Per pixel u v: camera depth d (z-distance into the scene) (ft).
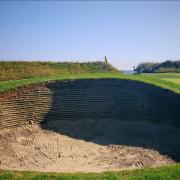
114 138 59.31
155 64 188.96
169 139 57.31
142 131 61.72
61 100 65.10
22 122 61.31
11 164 45.06
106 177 33.30
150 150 52.60
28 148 52.65
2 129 58.29
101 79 66.64
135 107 65.98
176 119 62.39
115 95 66.64
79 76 69.10
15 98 60.44
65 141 57.41
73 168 45.14
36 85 63.36
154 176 33.12
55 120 64.59
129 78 67.92
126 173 34.63
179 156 49.49
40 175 33.96
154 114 64.85
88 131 62.44
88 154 52.11
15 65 92.99
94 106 66.28
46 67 96.99
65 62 102.89
